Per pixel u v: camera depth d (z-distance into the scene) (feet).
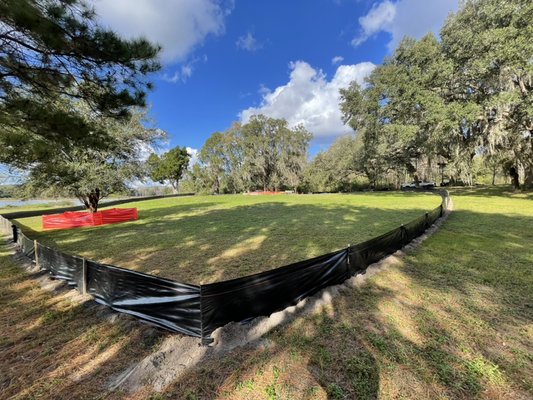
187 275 14.25
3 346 8.21
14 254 20.51
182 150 160.25
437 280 12.12
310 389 6.05
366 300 10.34
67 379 6.72
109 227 32.71
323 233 23.49
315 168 117.91
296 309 9.73
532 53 35.04
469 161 50.62
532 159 47.78
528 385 6.04
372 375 6.43
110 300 10.24
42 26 10.52
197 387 6.24
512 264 13.76
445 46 47.65
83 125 14.26
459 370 6.55
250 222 31.94
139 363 7.10
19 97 13.25
